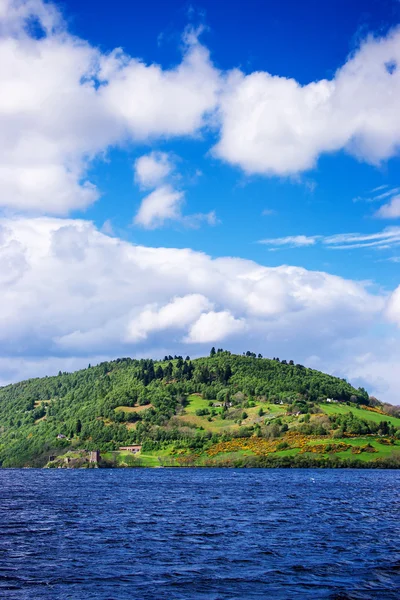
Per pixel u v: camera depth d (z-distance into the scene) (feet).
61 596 131.85
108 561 168.14
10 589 137.49
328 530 232.73
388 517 282.97
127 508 321.73
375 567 161.17
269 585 141.49
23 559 170.40
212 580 146.20
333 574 152.76
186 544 197.06
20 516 280.51
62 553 179.83
